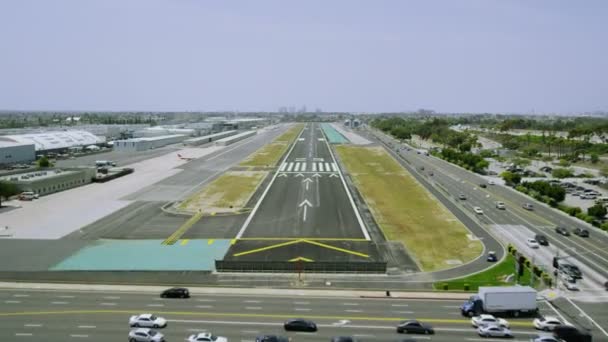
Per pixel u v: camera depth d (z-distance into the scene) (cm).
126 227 8994
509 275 6662
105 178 14088
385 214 10181
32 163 17625
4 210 10300
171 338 4844
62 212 10125
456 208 10875
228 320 5294
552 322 5084
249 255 7425
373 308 5653
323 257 7362
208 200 11381
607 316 5431
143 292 6091
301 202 11231
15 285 6272
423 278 6594
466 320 5353
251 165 17612
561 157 19638
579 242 8375
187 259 7269
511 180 14150
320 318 5369
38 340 4778
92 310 5541
